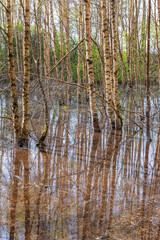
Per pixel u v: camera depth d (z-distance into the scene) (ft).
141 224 11.48
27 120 23.11
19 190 14.58
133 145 25.17
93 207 12.92
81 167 18.63
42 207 12.76
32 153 21.57
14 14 57.52
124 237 10.51
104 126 34.04
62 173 17.38
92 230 10.96
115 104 31.78
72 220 11.69
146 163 19.89
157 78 57.67
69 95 57.41
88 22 28.35
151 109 42.98
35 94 40.11
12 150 22.11
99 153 22.31
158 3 30.60
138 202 13.52
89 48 28.99
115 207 12.94
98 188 15.17
